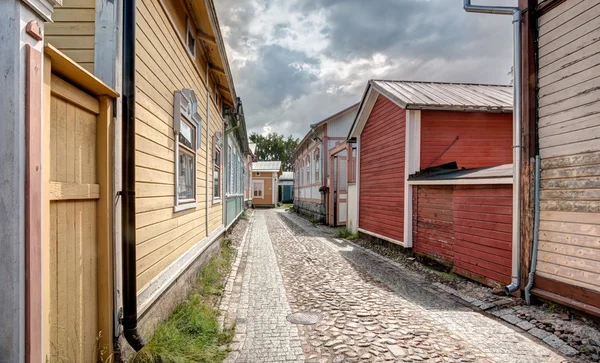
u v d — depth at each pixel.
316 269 6.62
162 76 3.57
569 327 3.51
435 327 3.74
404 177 7.62
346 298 4.82
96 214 2.30
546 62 4.23
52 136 1.80
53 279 1.81
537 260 4.23
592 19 3.66
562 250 3.90
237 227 13.55
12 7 1.40
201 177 5.71
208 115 6.35
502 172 4.95
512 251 4.57
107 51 2.54
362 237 10.40
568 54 3.93
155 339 2.86
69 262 1.96
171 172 3.88
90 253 2.22
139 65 2.90
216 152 7.61
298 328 3.73
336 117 15.78
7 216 1.40
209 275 5.47
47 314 1.63
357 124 10.45
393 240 8.12
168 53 3.78
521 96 4.48
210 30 5.11
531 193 4.29
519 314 3.98
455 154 7.65
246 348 3.25
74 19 2.55
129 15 2.57
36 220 1.51
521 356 3.07
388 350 3.20
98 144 2.32
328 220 15.05
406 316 4.09
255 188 33.69
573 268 3.76
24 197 1.45
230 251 8.03
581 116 3.75
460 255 5.75
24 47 1.44
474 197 5.42
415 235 7.29
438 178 6.18
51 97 1.80
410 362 2.97
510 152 7.87
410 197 7.46
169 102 3.83
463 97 8.27
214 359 3.01
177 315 3.61
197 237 5.34
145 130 3.04
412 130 7.45
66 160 1.94
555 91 4.09
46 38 2.53
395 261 7.32
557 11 4.08
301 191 23.62
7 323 1.40
